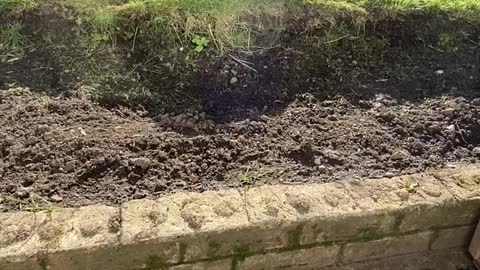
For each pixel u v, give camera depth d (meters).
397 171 2.47
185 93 2.81
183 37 2.92
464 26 3.37
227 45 2.96
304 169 2.43
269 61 2.97
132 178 2.30
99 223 2.01
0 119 2.51
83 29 2.87
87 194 2.21
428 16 3.31
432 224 2.33
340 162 2.49
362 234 2.25
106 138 2.47
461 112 2.87
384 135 2.68
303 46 3.05
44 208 2.07
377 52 3.16
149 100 2.76
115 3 2.97
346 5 3.16
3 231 1.94
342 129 2.69
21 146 2.38
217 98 2.81
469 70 3.21
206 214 2.08
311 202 2.18
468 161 2.62
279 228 2.10
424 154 2.61
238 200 2.16
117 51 2.86
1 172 2.27
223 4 3.00
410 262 2.39
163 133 2.57
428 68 3.17
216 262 2.12
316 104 2.85
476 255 2.41
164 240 1.99
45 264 1.92
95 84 2.77
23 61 2.81
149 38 2.89
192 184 2.31
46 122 2.52
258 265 2.19
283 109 2.80
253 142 2.56
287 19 3.06
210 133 2.60
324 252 2.25
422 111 2.87
